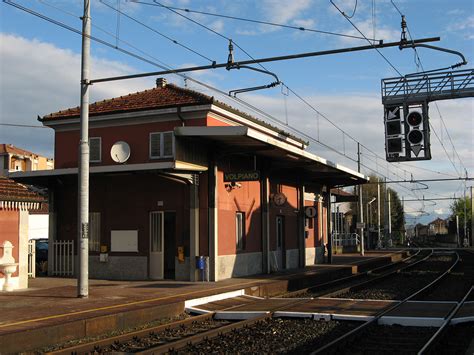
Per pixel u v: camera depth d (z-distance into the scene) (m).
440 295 17.39
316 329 11.43
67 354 9.03
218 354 9.34
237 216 21.25
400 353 9.24
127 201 20.16
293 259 26.44
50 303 13.23
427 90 16.14
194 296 14.76
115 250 20.17
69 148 21.44
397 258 43.53
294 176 27.11
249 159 22.14
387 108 16.39
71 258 20.66
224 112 20.00
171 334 11.07
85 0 14.73
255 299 15.77
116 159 19.86
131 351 9.55
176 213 19.39
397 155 16.23
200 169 18.45
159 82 23.16
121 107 20.41
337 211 58.34
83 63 14.62
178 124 19.59
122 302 13.44
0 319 10.86
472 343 9.96
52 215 21.06
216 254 18.95
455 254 48.59
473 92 15.77
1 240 15.88
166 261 21.73
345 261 33.47
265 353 9.39
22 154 48.44
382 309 13.15
